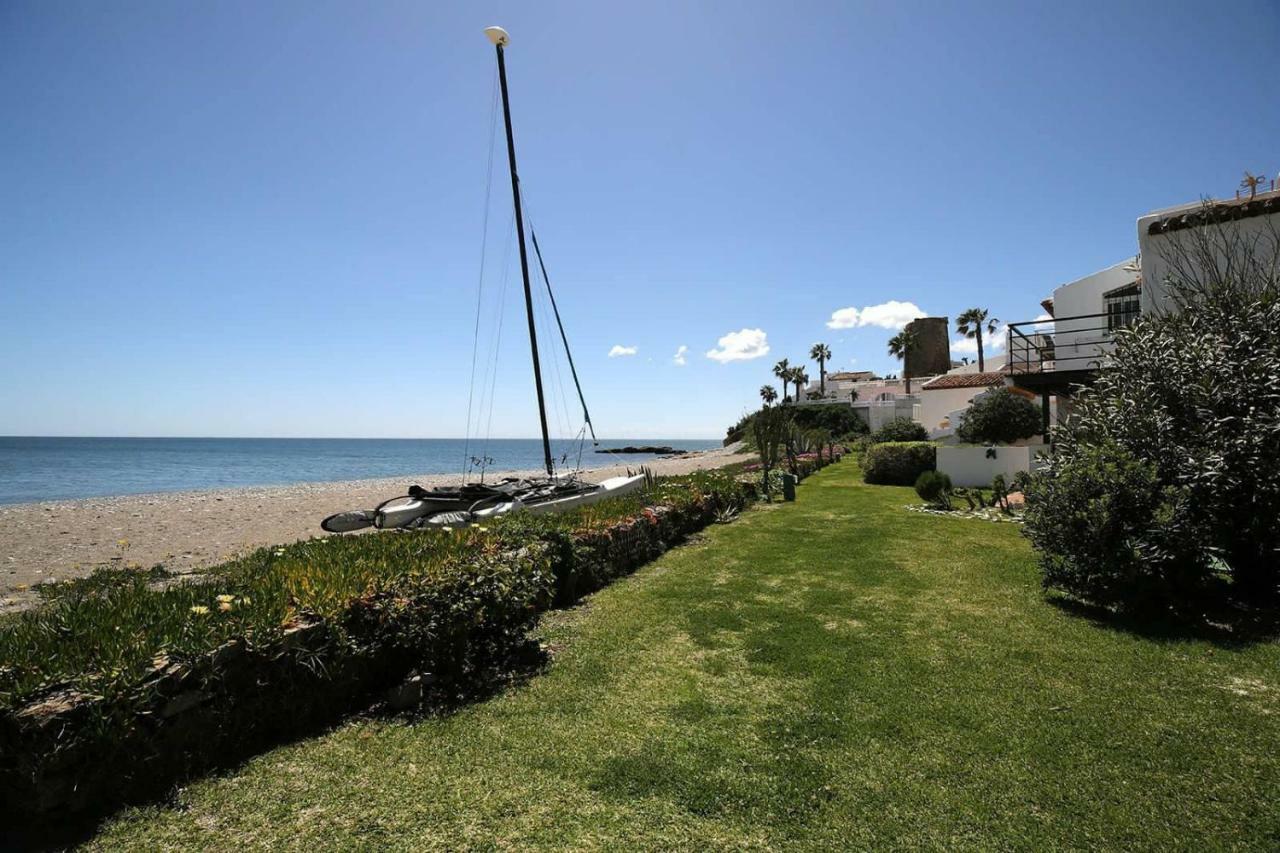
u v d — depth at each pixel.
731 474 16.23
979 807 2.76
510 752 3.28
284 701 3.39
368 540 5.50
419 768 3.12
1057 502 5.75
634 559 7.80
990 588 6.41
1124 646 4.69
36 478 42.41
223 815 2.71
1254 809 2.72
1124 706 3.71
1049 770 3.04
